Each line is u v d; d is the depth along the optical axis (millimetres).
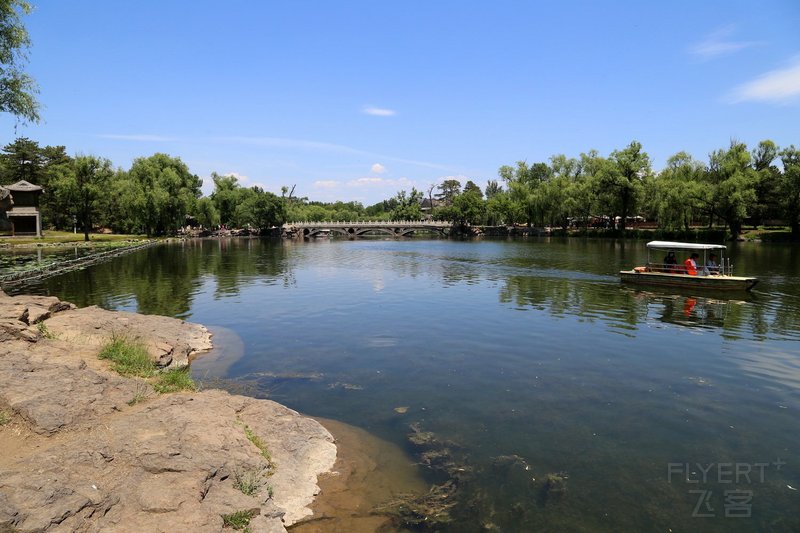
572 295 27656
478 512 7875
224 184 123188
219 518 6391
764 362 15281
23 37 22766
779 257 48812
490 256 55625
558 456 9641
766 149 77188
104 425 8180
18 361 9773
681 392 12844
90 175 69500
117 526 5918
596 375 14188
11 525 5574
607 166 86625
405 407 12016
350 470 9039
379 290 30234
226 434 8609
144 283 33219
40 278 34781
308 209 165750
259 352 16750
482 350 16797
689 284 29234
